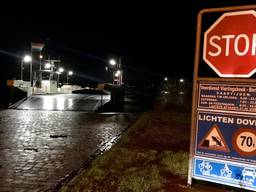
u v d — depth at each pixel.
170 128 14.70
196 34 5.96
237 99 5.62
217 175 5.82
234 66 5.61
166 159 8.24
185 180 6.66
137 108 26.47
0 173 7.37
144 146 10.42
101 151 10.06
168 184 6.40
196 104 6.00
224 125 5.75
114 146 10.35
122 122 17.59
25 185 6.59
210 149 5.89
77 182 6.54
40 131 13.62
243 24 5.50
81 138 12.25
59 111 23.09
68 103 28.05
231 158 5.69
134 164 8.03
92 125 16.03
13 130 13.70
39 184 6.66
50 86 46.81
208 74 5.89
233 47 5.61
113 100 26.95
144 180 6.50
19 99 30.42
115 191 5.98
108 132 13.90
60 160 8.72
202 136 5.96
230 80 5.63
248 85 5.51
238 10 5.53
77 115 20.67
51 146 10.57
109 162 8.17
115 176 6.96
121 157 8.66
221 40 5.71
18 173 7.41
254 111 5.48
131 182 6.32
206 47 5.88
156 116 19.22
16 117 18.66
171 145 10.72
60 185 6.60
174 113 20.70
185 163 7.52
